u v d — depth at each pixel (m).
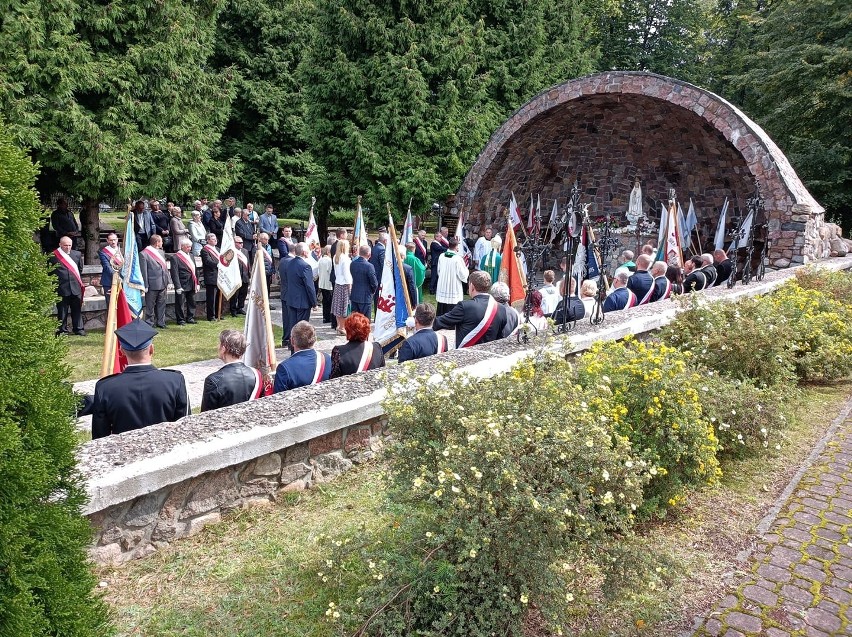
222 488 3.66
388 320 8.58
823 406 6.65
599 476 2.90
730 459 5.15
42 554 1.95
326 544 3.46
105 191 14.44
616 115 17.56
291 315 10.16
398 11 16.91
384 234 12.25
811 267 10.98
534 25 20.03
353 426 4.36
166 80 14.55
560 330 6.46
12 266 2.03
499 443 2.81
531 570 2.70
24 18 12.02
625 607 3.19
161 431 3.62
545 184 20.34
